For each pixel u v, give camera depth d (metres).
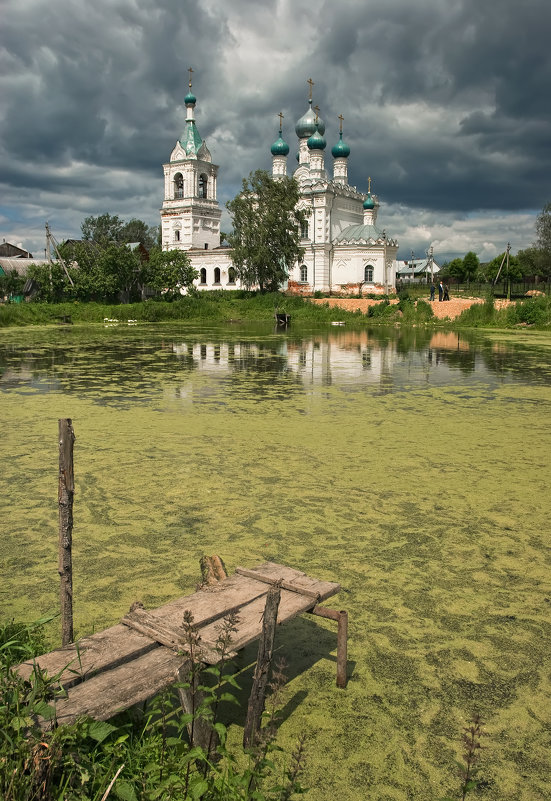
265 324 41.16
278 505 6.83
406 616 4.70
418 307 42.62
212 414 11.34
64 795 2.65
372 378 16.31
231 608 3.79
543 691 3.92
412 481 7.71
